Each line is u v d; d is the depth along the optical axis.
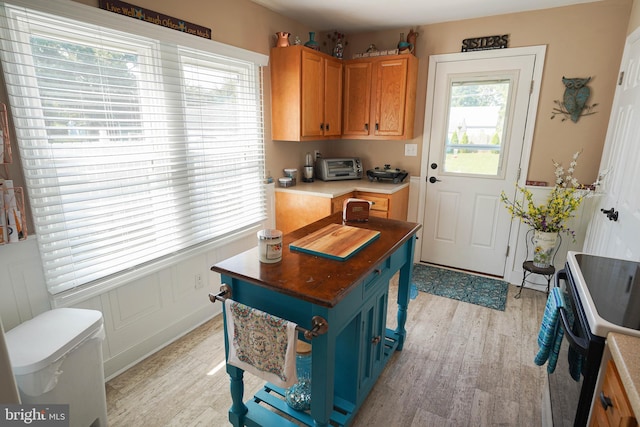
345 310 1.35
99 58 1.80
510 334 2.45
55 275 1.70
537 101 2.94
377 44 3.52
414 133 3.53
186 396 1.86
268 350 1.30
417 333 2.46
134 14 1.90
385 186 3.32
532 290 3.15
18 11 1.49
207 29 2.35
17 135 1.53
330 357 1.28
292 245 1.60
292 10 2.91
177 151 2.25
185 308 2.44
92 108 1.80
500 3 2.70
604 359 0.98
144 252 2.12
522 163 3.10
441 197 3.54
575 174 2.90
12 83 1.49
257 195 2.99
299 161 3.55
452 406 1.81
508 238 3.29
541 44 2.85
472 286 3.21
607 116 2.71
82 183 1.76
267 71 2.95
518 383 1.97
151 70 2.04
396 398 1.86
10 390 0.90
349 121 3.52
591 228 2.73
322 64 3.12
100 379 1.57
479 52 3.09
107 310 1.96
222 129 2.54
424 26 3.28
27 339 1.38
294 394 1.69
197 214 2.44
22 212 1.55
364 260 1.47
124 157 1.98
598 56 2.68
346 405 1.66
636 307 1.06
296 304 1.31
